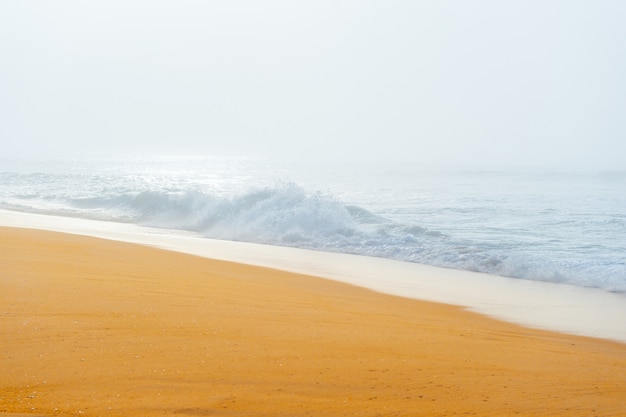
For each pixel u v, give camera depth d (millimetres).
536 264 15258
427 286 13133
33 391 4668
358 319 8344
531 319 9961
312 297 10297
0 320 6574
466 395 5098
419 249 18047
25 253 12148
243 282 11281
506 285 13617
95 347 5820
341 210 23344
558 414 4770
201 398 4688
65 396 4598
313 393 4926
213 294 9344
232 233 21812
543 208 29203
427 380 5445
